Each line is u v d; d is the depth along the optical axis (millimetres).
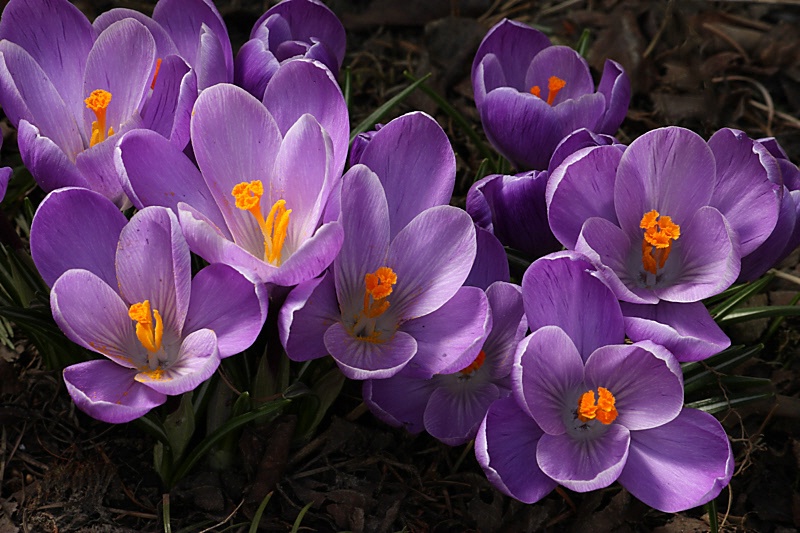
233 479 690
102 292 642
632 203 676
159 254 644
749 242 675
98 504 681
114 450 694
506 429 657
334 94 665
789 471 714
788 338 751
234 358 674
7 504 681
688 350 656
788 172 692
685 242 680
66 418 700
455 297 661
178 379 625
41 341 703
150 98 673
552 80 728
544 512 689
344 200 654
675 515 699
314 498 688
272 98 669
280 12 718
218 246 631
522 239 696
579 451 660
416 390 679
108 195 664
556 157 686
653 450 662
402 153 667
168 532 669
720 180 679
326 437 700
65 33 684
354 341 655
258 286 628
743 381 692
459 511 693
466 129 767
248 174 661
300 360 649
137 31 671
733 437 719
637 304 673
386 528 685
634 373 662
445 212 659
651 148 671
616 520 689
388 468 701
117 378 639
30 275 689
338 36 729
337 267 656
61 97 685
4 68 654
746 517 699
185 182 657
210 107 653
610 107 717
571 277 660
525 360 651
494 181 688
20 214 757
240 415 664
